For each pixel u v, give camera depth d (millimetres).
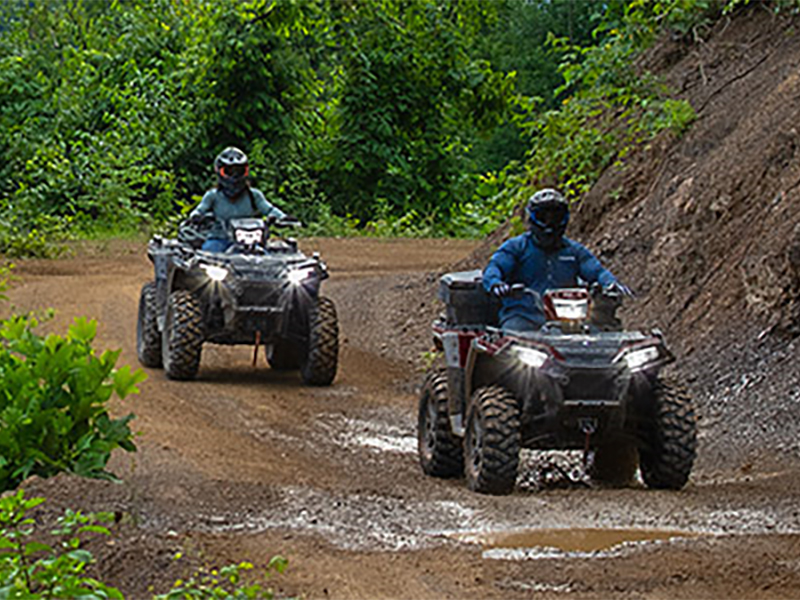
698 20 45156
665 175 40156
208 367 38469
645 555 17469
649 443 23016
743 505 20953
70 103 99312
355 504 20766
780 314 31000
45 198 85688
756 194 35188
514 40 131750
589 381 21938
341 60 113188
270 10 96125
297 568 16781
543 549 17984
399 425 30719
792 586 16109
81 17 126375
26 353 19234
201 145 96125
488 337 23016
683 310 34875
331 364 35469
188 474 22125
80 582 14969
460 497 21703
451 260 65250
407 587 16125
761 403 28719
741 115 39406
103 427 19281
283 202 95688
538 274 24641
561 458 26641
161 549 17219
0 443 18406
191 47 99438
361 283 54688
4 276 53562
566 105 45469
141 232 81562
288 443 27375
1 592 13672
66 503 19641
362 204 103250
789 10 42969
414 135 106250
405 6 104562
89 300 48500
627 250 39281
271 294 34594
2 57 107625
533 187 46969
